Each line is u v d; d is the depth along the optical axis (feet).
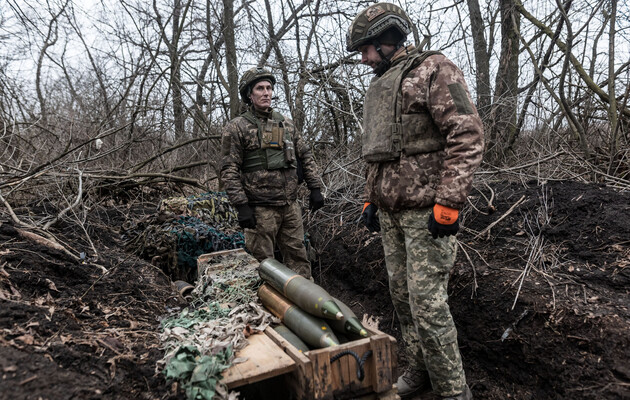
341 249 14.17
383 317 11.51
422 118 6.87
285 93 19.93
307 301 7.04
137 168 19.95
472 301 9.55
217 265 10.05
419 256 7.09
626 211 10.18
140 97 22.39
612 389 6.71
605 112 15.88
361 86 19.43
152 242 12.05
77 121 23.27
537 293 8.69
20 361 5.30
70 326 6.71
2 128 18.66
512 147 16.33
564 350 7.67
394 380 6.30
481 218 12.07
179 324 7.24
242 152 11.19
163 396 5.60
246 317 7.36
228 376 5.74
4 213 11.72
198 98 25.89
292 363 6.02
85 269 9.26
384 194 7.34
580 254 9.62
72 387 5.24
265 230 11.33
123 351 6.28
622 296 8.15
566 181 12.37
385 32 7.33
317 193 12.41
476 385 8.79
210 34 22.09
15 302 6.76
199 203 14.10
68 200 14.67
